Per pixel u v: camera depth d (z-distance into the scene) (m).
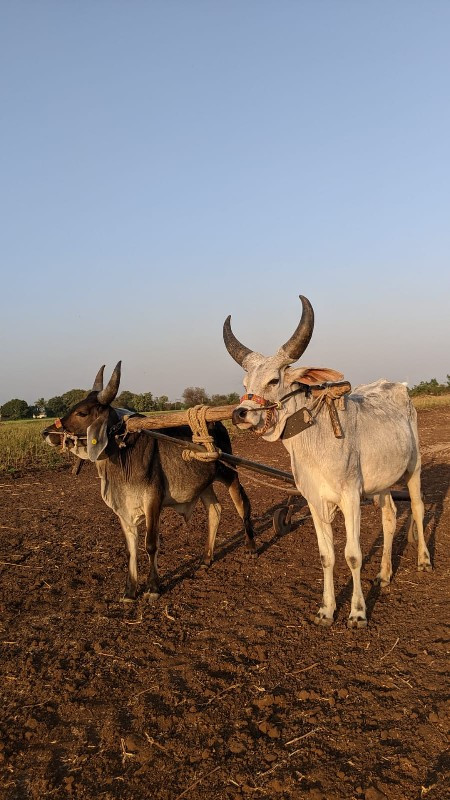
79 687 4.49
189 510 6.96
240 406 5.10
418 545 6.75
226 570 6.97
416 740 3.71
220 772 3.52
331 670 4.59
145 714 4.10
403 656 4.74
